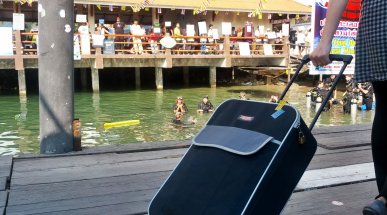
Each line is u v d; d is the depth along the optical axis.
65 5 4.04
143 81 23.33
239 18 24.08
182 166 2.02
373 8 1.74
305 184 3.20
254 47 21.30
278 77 22.97
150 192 3.05
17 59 16.59
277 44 21.09
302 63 2.02
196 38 20.27
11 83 19.81
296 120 1.82
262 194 1.74
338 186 3.21
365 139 4.71
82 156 4.01
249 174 1.78
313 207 2.78
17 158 3.89
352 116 13.05
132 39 19.84
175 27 21.47
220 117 2.07
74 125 4.16
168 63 19.03
